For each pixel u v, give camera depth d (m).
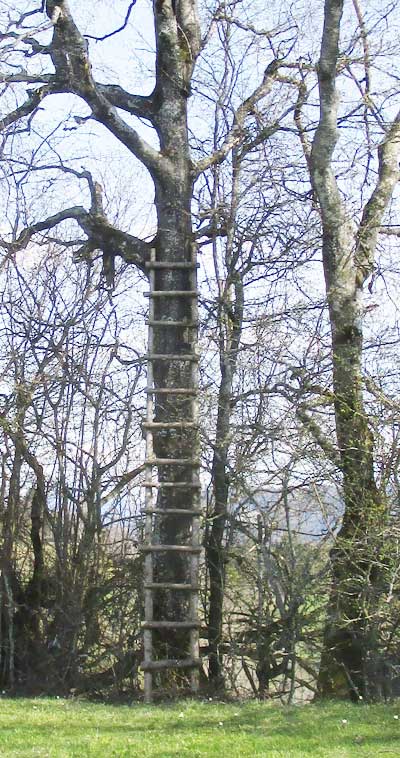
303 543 10.82
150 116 12.10
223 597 11.28
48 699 10.59
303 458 10.78
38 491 12.67
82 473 12.66
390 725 8.12
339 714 8.69
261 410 11.30
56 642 12.01
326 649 10.73
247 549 11.10
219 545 11.34
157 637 11.10
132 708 9.53
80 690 11.55
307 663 10.88
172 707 9.56
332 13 11.23
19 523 12.59
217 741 7.48
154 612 11.20
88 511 12.48
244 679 11.04
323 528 10.74
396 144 12.31
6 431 12.46
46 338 13.15
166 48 11.96
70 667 11.75
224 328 11.65
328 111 11.45
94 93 11.55
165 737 7.67
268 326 11.38
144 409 13.02
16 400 12.68
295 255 11.74
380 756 6.91
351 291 11.52
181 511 10.80
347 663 10.66
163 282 11.77
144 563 11.33
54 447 12.75
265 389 11.26
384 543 10.06
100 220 12.33
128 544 12.31
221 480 11.35
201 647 11.24
